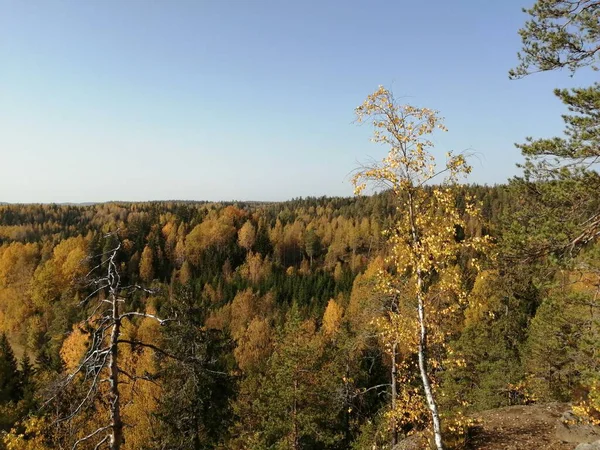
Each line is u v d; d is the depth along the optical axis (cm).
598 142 923
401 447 1472
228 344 2028
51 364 3356
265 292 7594
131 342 906
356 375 2328
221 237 10206
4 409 2278
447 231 932
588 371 1208
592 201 981
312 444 2306
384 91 952
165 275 8875
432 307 982
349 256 9744
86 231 9838
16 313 6444
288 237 10956
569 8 970
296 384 2125
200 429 1917
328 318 5353
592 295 1032
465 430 1409
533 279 1067
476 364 2558
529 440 1387
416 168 954
